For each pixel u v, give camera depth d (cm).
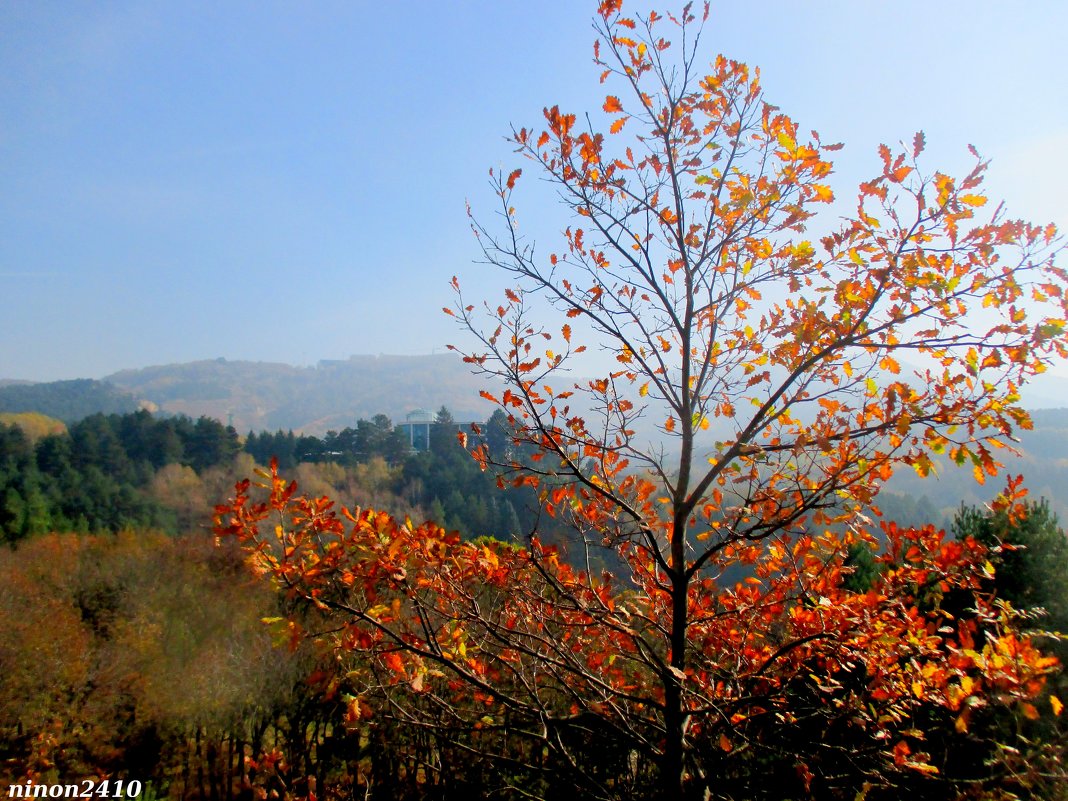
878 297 264
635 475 375
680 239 308
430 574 318
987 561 321
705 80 285
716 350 333
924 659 308
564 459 313
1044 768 278
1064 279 238
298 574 278
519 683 388
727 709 315
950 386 259
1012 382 248
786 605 361
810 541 346
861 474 266
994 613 306
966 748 362
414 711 362
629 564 385
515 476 346
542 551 338
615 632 371
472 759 455
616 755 390
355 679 317
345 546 288
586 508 359
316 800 427
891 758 295
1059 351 235
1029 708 253
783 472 313
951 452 259
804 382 293
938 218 253
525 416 316
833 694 316
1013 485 323
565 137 294
